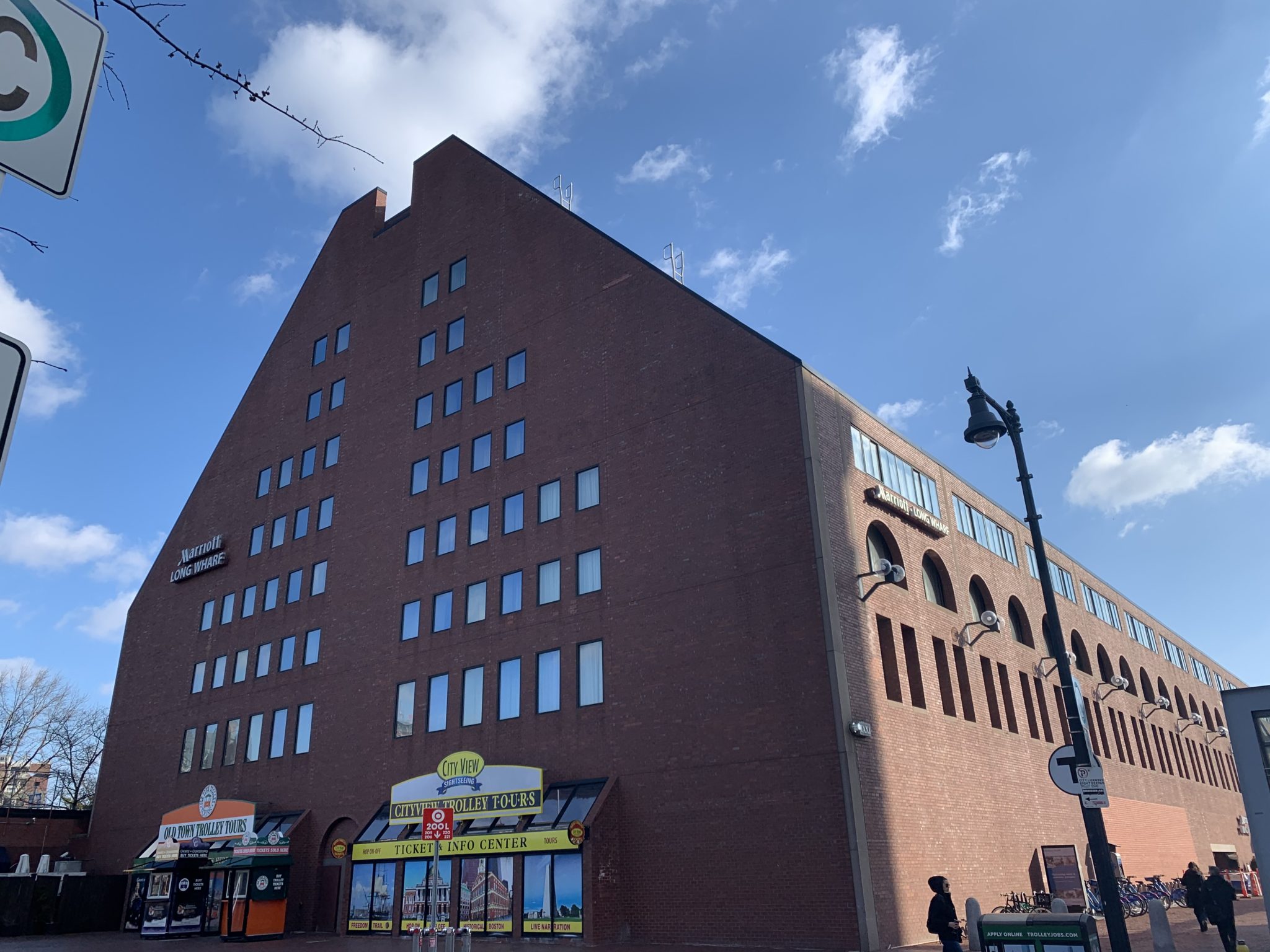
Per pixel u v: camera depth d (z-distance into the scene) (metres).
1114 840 41.34
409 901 31.42
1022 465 16.45
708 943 25.11
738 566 28.23
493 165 42.66
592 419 34.00
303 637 41.34
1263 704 19.11
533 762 30.84
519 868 28.55
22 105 3.93
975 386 16.64
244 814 38.56
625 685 29.47
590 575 31.91
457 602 35.69
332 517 42.69
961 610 34.34
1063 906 24.70
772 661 26.56
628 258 35.31
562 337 36.38
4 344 3.47
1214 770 64.12
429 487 38.84
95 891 41.44
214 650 45.66
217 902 37.16
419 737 34.75
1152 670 58.25
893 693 28.16
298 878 36.28
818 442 28.48
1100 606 53.03
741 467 29.25
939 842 27.09
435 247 43.84
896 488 32.41
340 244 49.59
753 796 25.62
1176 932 25.70
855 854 23.47
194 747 44.19
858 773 24.58
